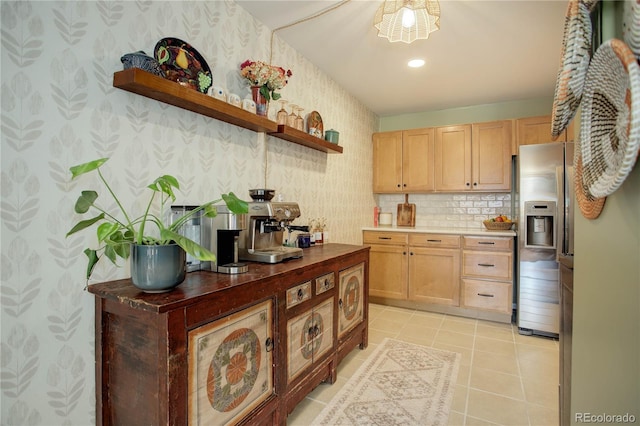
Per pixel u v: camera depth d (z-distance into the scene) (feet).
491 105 12.39
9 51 3.46
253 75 6.34
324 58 8.78
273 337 4.91
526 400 6.13
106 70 4.28
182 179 5.35
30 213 3.62
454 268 11.09
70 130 3.94
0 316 3.43
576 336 3.35
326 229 9.82
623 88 2.19
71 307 3.96
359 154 12.18
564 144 9.00
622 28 2.42
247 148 6.70
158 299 3.52
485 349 8.38
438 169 12.30
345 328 7.25
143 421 3.65
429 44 8.00
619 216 2.55
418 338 9.08
